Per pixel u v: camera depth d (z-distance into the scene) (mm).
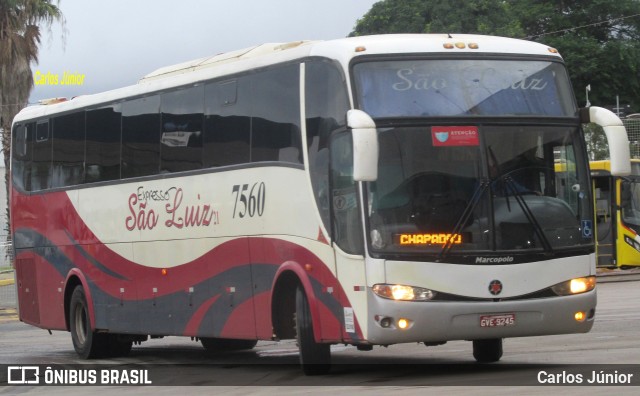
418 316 19516
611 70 102062
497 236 20000
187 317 25812
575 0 110062
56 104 32094
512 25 85188
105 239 29188
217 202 24484
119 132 28656
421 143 20094
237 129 23859
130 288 28156
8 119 73375
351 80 20281
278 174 22344
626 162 20859
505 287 19906
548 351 24875
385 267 19578
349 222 20141
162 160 26734
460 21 83625
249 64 23562
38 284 32781
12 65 72875
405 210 19781
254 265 23156
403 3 85188
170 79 26688
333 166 20609
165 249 26562
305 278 21391
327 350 21703
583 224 20797
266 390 20172
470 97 20578
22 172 33562
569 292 20422
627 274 58312
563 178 20812
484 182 20109
